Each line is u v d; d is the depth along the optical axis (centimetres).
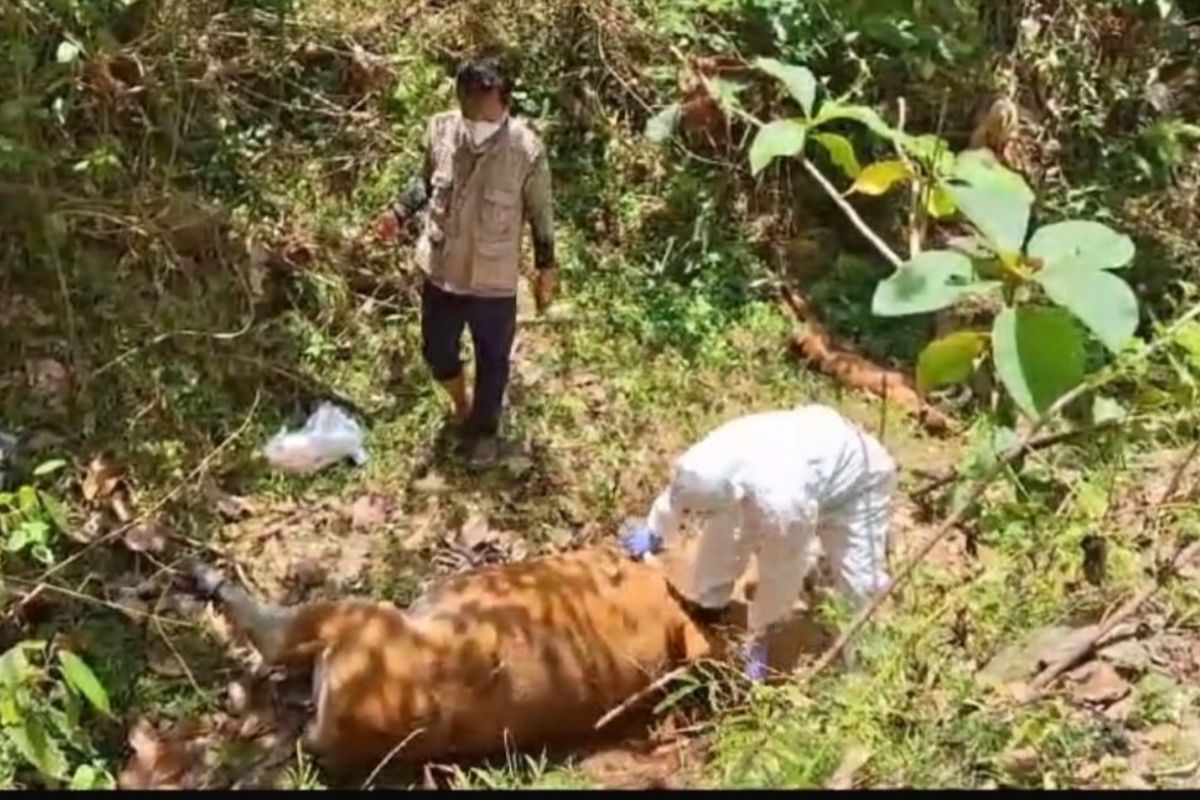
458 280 558
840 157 288
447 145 549
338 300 641
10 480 546
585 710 464
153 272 621
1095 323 211
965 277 227
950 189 240
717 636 480
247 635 500
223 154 666
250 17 696
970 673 364
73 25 621
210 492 566
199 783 457
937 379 263
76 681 320
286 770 461
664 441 613
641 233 695
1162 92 771
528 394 629
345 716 450
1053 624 382
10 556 503
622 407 626
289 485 578
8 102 589
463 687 454
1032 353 217
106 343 600
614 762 459
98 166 595
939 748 339
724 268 686
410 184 640
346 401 614
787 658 466
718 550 468
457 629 460
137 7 652
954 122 740
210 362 607
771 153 278
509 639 459
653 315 668
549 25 729
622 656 467
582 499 582
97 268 617
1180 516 408
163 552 537
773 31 730
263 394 609
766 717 390
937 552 475
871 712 354
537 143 553
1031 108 752
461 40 726
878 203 707
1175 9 793
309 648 467
